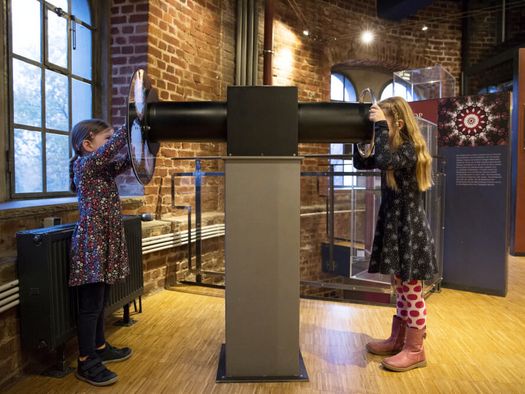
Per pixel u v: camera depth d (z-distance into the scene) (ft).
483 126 11.28
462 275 11.70
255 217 6.11
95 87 11.30
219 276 12.80
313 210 13.53
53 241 6.19
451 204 11.80
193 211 13.10
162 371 6.64
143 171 6.24
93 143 6.48
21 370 6.39
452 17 20.76
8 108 8.51
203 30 13.26
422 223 6.64
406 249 6.49
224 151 14.29
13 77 8.65
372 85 21.22
